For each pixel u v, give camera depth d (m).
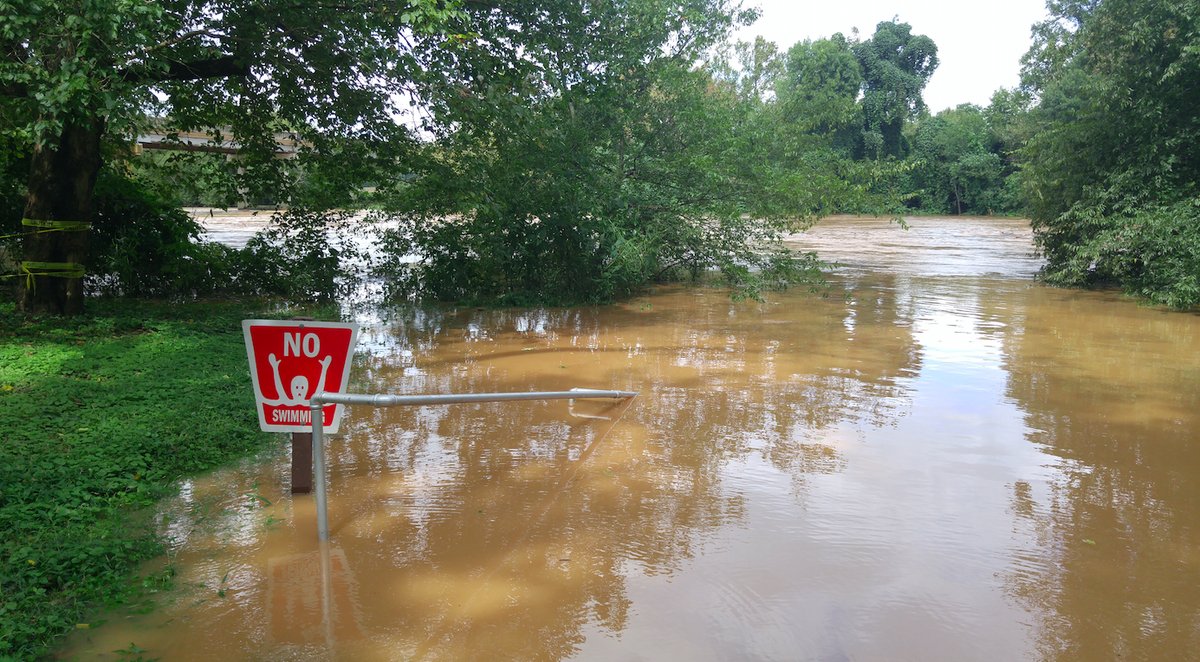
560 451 5.73
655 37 13.59
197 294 13.07
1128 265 15.03
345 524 4.41
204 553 4.04
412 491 4.92
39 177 9.65
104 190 11.58
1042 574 3.92
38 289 9.78
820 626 3.40
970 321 11.89
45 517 4.24
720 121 14.41
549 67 10.89
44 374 7.05
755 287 14.30
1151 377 8.21
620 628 3.37
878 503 4.79
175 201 13.15
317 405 4.16
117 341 8.58
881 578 3.84
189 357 7.89
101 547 3.89
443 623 3.40
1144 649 3.28
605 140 13.53
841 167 16.02
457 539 4.24
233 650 3.18
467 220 13.77
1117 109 15.55
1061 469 5.44
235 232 27.25
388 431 6.17
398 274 14.46
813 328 11.19
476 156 12.14
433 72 9.62
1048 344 10.06
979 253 25.67
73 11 7.36
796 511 4.65
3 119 9.65
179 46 9.40
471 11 10.22
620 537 4.27
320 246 13.73
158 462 5.20
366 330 10.69
